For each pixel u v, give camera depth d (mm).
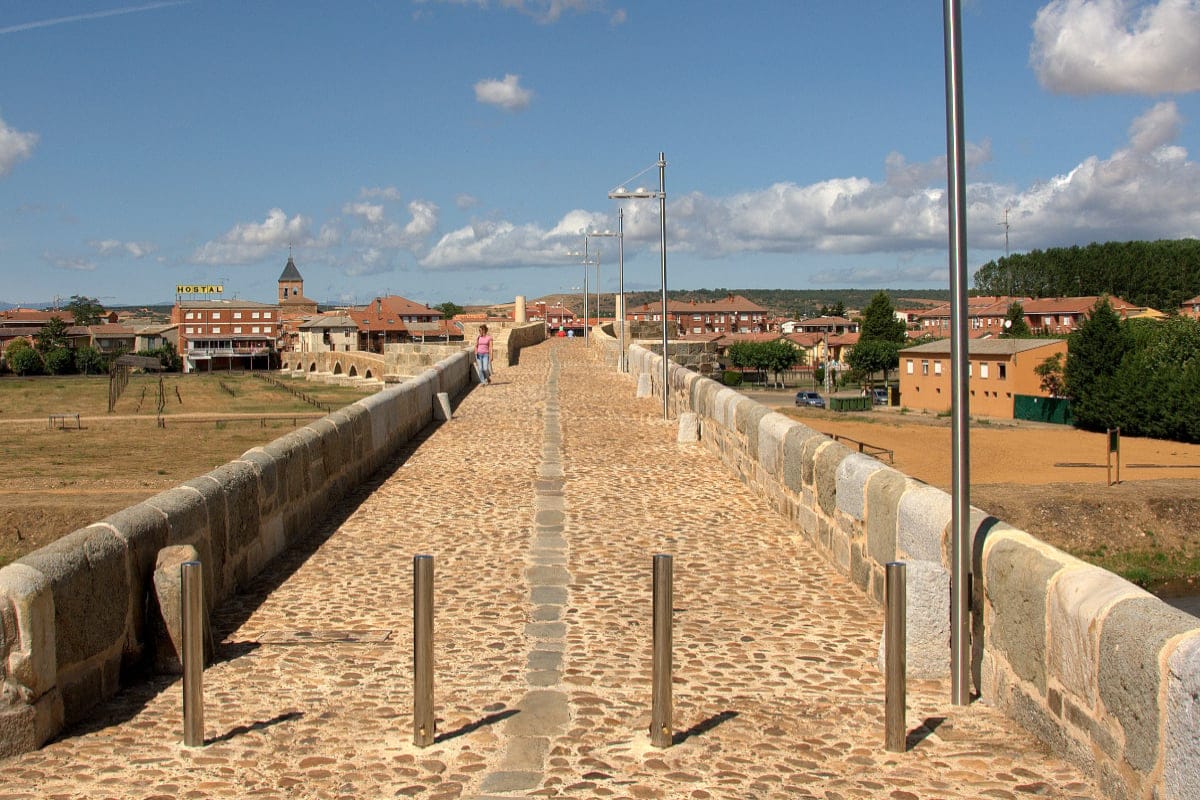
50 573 5125
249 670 6172
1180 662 3705
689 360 32500
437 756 4848
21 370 111875
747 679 5996
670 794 4406
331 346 113250
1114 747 4211
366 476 13109
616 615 7348
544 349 48312
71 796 4379
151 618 6098
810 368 115000
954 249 5590
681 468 13914
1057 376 57562
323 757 4832
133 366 117312
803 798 4352
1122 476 29141
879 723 5277
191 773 4641
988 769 4625
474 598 7789
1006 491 24281
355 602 7703
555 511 11109
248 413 64562
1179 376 41094
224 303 152500
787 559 9016
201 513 7195
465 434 17531
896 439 37062
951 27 5559
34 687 4902
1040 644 4918
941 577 5984
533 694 5719
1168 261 112438
